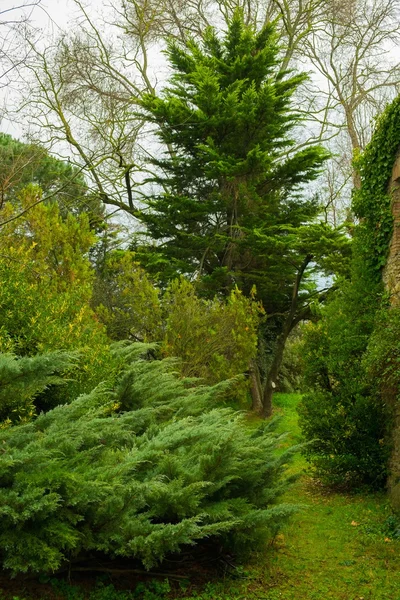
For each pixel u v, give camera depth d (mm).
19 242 9367
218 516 5188
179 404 7578
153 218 17391
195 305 12602
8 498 4223
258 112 17109
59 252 10031
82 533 4605
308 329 10016
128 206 18188
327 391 9625
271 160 16641
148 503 5105
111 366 7344
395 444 8547
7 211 9281
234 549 5613
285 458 6414
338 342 9359
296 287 16266
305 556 6246
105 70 19078
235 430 5574
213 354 12641
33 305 7008
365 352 8719
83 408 5516
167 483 5316
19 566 4203
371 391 8938
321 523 7422
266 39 18938
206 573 5535
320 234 14359
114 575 5152
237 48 18594
